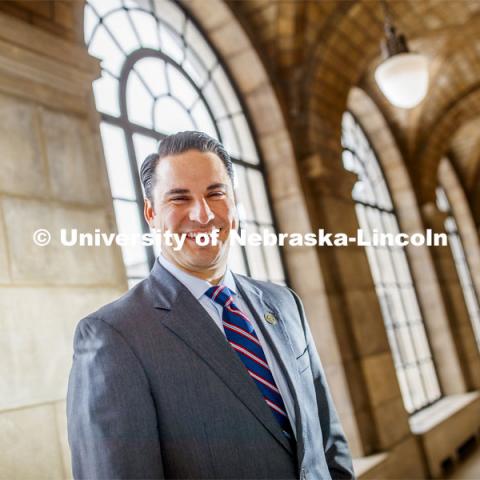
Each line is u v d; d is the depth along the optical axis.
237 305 1.41
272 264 4.84
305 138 5.13
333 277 5.02
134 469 1.05
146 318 1.23
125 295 1.33
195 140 1.35
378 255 7.13
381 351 5.21
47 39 2.50
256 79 4.95
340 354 4.70
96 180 2.63
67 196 2.46
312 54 5.14
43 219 2.33
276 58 5.06
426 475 5.43
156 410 1.15
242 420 1.17
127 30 3.91
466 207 10.72
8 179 2.24
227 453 1.14
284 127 4.98
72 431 1.13
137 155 3.68
